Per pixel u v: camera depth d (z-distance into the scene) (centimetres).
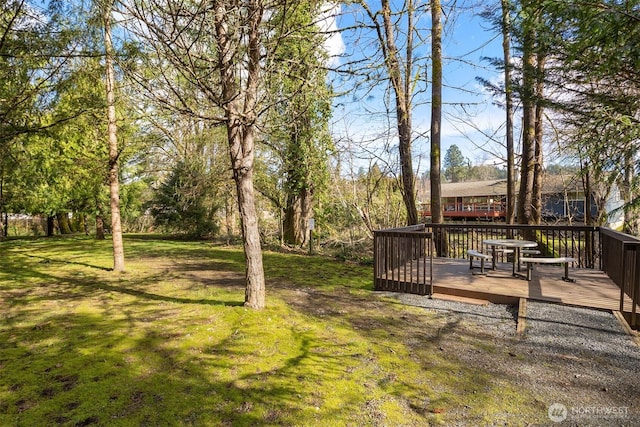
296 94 470
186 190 1373
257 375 297
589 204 1045
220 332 389
